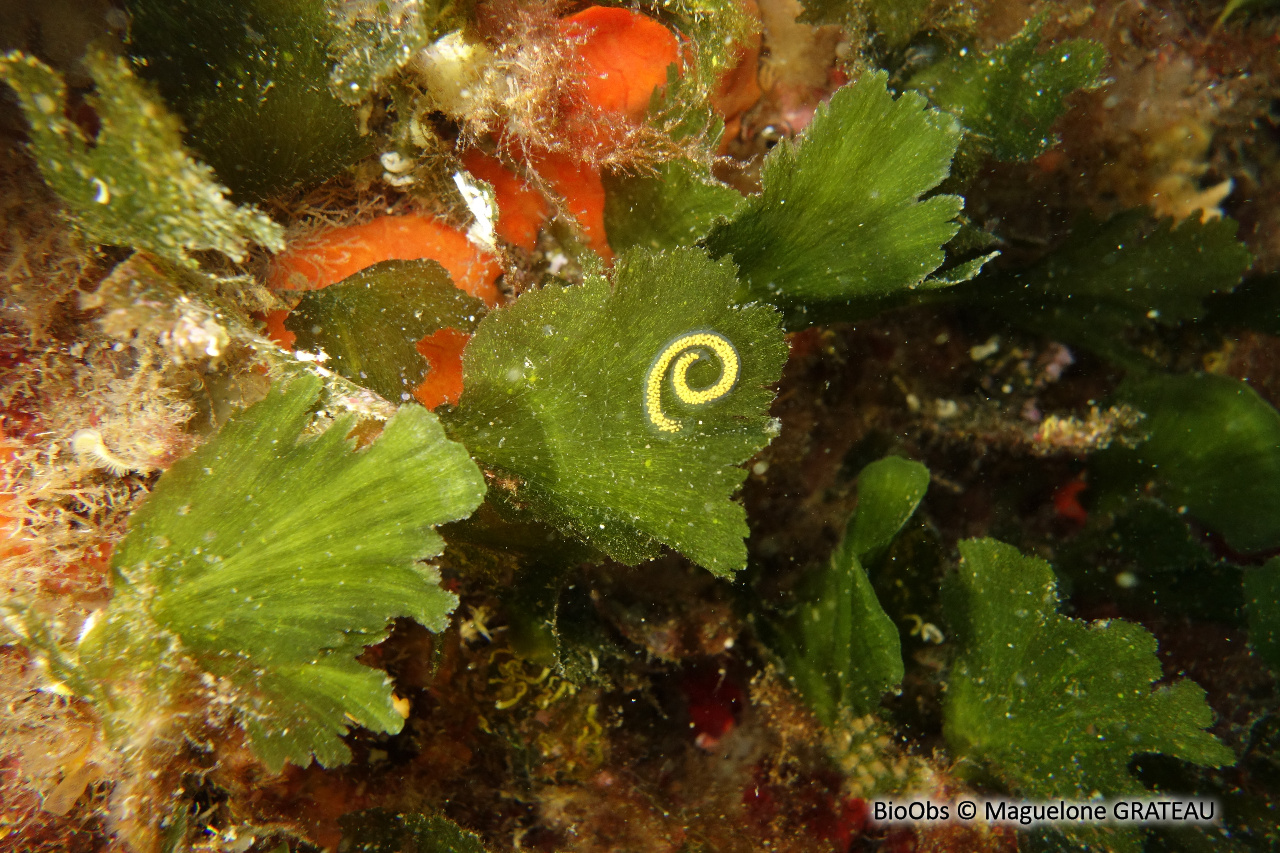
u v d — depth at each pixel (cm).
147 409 13
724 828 17
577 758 16
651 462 14
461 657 16
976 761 16
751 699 17
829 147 14
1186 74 18
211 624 13
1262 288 19
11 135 13
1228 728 18
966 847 16
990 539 16
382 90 14
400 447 13
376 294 14
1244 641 18
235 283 14
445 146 14
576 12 15
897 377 19
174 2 13
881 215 14
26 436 13
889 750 16
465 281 15
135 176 12
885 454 19
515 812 16
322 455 13
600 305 13
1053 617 15
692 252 13
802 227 14
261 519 13
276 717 13
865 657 16
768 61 17
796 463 19
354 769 15
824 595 17
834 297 15
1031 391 19
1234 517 18
